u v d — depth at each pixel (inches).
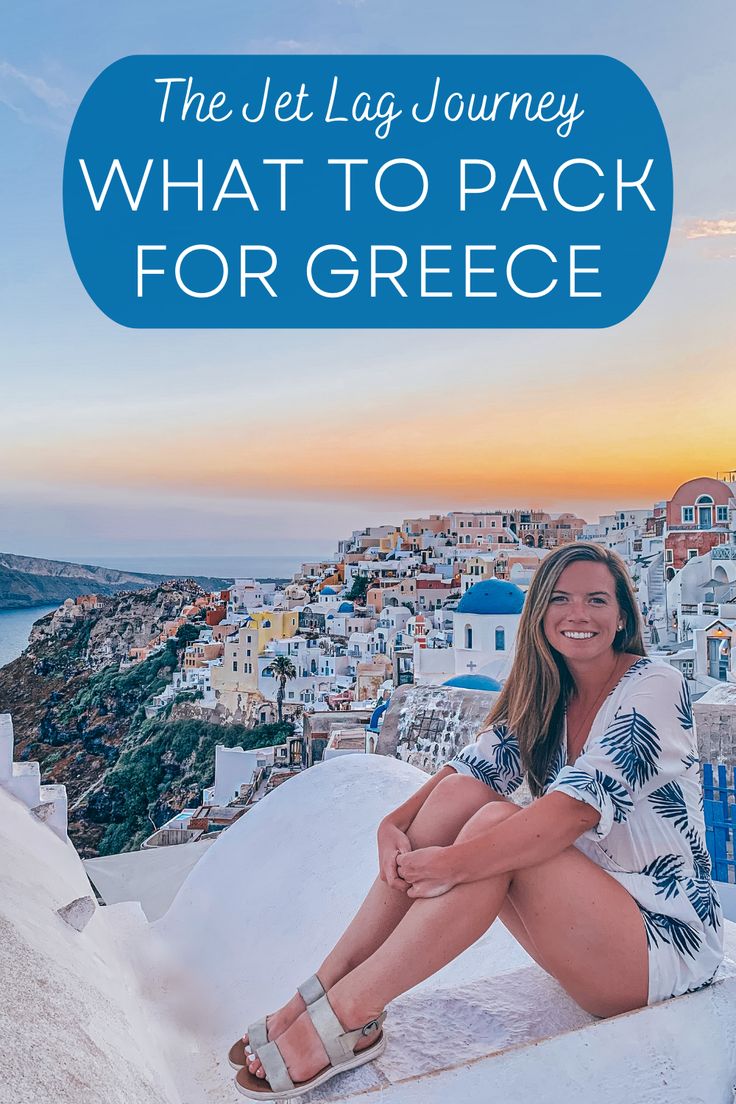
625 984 68.1
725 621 893.8
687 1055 66.5
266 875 139.2
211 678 2465.6
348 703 1863.9
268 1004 112.6
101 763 2527.1
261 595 3016.7
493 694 247.6
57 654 2785.4
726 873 180.5
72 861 135.0
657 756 71.2
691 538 1373.0
